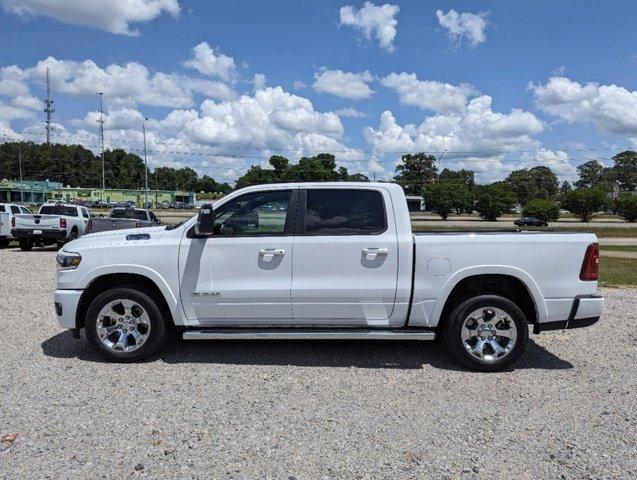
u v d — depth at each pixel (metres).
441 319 5.38
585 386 4.85
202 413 4.12
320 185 5.40
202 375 5.01
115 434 3.74
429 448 3.60
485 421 4.05
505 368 5.22
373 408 4.28
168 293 5.28
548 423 4.03
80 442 3.61
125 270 5.28
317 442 3.67
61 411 4.12
